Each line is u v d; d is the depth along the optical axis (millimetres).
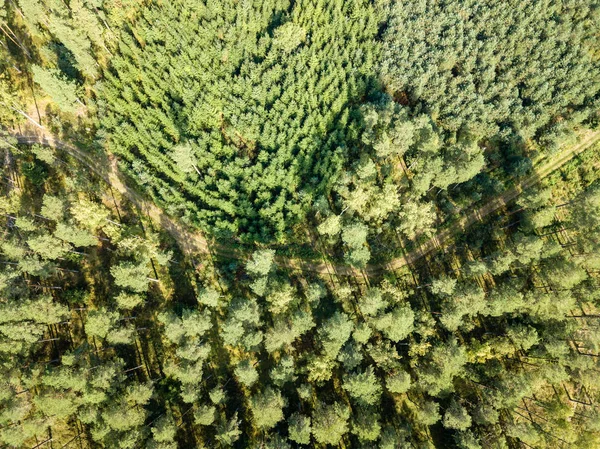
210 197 72750
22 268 63500
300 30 81438
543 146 84312
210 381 69188
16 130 78750
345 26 87500
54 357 68688
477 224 79438
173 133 77188
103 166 78812
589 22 84312
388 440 58875
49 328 69562
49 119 79875
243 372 61406
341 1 86750
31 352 67125
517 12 86938
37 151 73062
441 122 83938
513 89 84875
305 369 67062
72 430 66062
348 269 75312
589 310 74688
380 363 67312
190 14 83250
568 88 82625
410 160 79000
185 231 76125
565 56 83500
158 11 82375
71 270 72000
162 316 65188
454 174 67750
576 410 70375
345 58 82750
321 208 71562
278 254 74625
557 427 65312
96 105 78375
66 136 79625
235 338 64125
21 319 61312
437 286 66188
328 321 64312
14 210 70062
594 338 63469
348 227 65938
